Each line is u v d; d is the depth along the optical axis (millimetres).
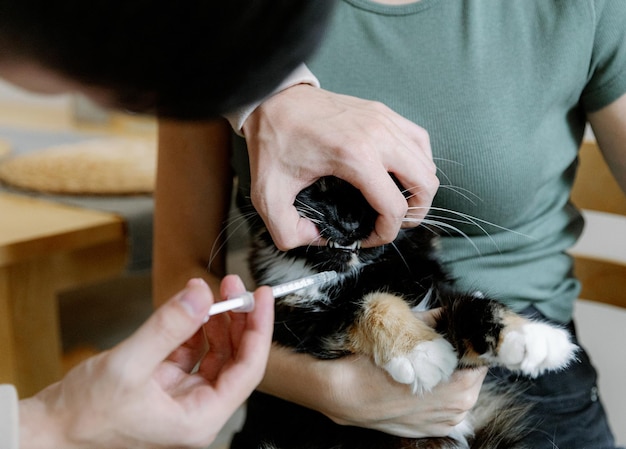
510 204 1021
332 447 1060
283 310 1065
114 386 634
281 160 832
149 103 408
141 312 1822
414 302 1092
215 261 1170
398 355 895
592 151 1284
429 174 858
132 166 1683
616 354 1654
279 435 1086
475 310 896
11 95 2885
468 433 1055
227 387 707
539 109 1015
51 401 655
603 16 997
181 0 364
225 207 1195
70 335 1676
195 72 390
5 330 1257
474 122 993
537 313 1070
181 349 778
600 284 1356
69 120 2535
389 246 1089
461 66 1001
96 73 383
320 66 1035
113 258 1387
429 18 1011
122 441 672
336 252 1035
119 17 360
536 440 1003
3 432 608
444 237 1099
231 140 1152
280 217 850
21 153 1900
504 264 1079
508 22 1012
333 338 1007
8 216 1361
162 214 1186
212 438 715
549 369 886
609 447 1031
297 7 396
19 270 1253
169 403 668
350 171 802
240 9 374
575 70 1010
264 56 403
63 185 1552
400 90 1017
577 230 1155
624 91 1042
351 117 841
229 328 779
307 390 968
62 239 1249
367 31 1023
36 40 367
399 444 1027
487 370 979
